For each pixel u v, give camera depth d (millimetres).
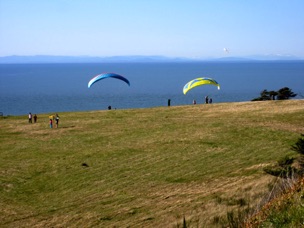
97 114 54969
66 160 34094
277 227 9375
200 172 29359
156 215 21156
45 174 30953
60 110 132875
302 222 8922
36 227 21484
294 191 10469
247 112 50031
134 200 24578
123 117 51719
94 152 36125
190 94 185750
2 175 30688
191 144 36938
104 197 25812
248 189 21984
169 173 29703
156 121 47875
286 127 40844
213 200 21359
